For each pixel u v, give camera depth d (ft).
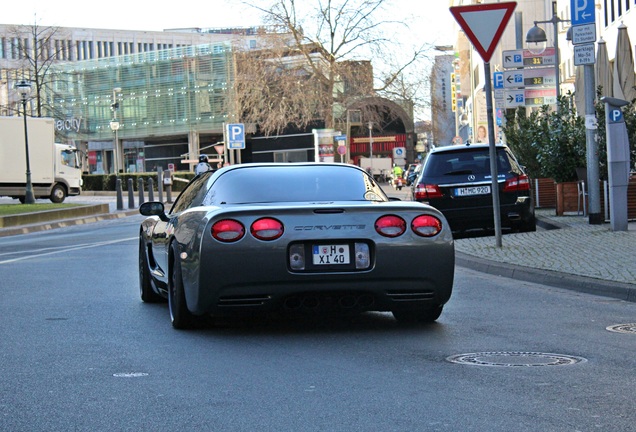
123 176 282.77
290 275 31.91
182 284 33.83
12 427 20.81
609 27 172.45
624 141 65.92
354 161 445.37
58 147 205.16
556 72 114.62
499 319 35.91
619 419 20.44
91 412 22.06
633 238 61.05
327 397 23.12
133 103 358.02
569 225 75.61
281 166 36.73
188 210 35.73
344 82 237.86
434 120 245.04
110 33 553.23
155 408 22.29
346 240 32.30
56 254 72.69
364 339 31.91
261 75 235.40
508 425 20.11
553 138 91.25
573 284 44.39
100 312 39.78
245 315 34.17
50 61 329.72
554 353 28.60
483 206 72.23
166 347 30.96
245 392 23.86
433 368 26.53
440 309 34.91
